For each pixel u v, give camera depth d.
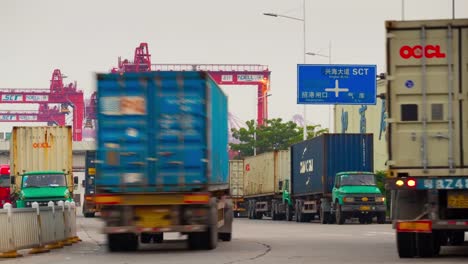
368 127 130.62
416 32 34.69
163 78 42.28
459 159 34.38
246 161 133.88
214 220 43.16
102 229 42.03
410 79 34.69
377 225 82.06
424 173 34.47
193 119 42.12
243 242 51.00
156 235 52.09
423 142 34.56
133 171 42.09
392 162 34.66
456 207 34.59
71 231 54.41
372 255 39.00
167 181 42.03
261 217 125.88
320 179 92.56
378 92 125.44
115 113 42.22
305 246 46.50
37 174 78.62
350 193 85.38
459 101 34.50
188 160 42.12
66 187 78.38
